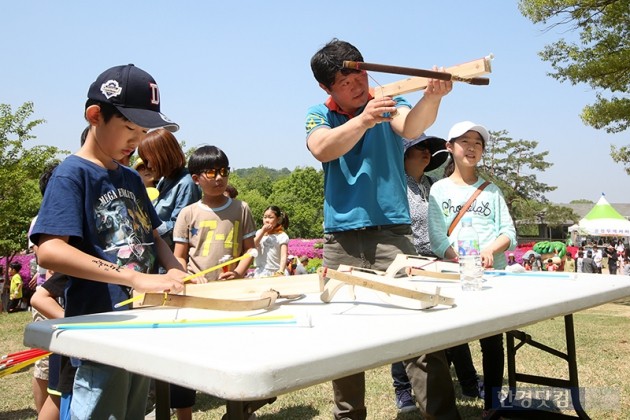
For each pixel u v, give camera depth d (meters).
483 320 1.46
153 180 3.60
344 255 2.70
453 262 3.05
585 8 12.05
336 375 1.06
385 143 2.67
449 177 3.54
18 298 14.16
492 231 3.32
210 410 3.90
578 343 5.76
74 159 1.87
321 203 77.00
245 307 1.56
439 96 2.24
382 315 1.50
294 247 28.06
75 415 1.68
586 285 2.16
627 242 43.56
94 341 1.24
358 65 2.01
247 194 74.25
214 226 3.49
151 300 1.43
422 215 3.83
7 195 17.14
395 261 2.46
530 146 55.69
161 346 1.12
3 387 4.75
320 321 1.40
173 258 2.18
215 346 1.11
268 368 0.95
